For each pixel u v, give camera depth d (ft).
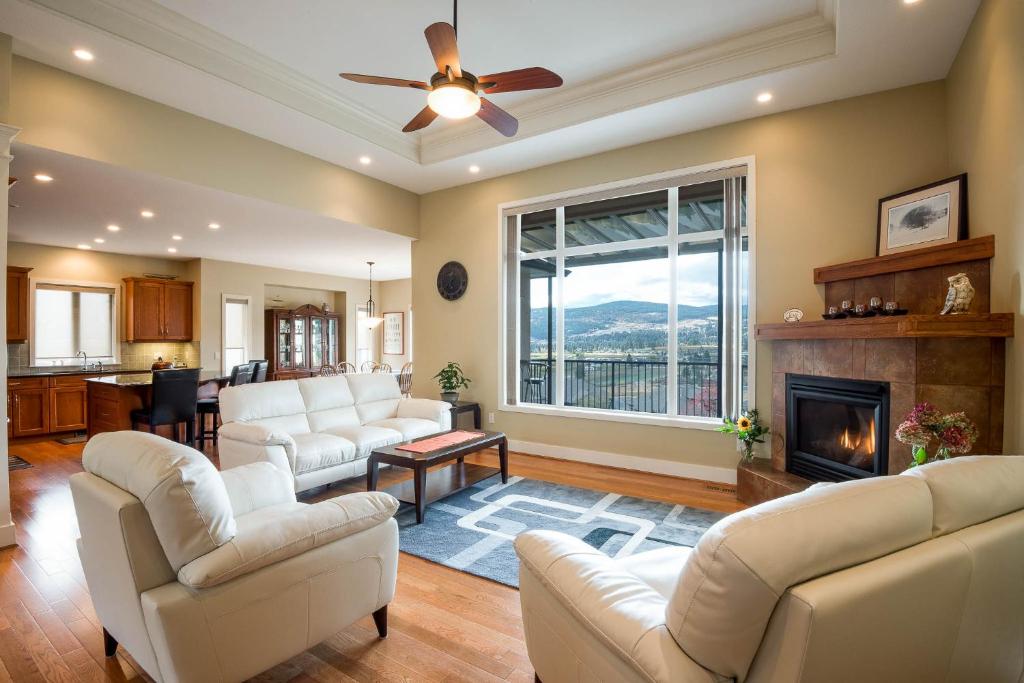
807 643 2.91
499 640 6.72
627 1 9.91
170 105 12.46
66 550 9.51
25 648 6.52
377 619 6.77
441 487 12.84
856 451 10.48
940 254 9.43
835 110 12.28
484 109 9.64
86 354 22.85
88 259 22.89
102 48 9.97
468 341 18.85
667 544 9.48
